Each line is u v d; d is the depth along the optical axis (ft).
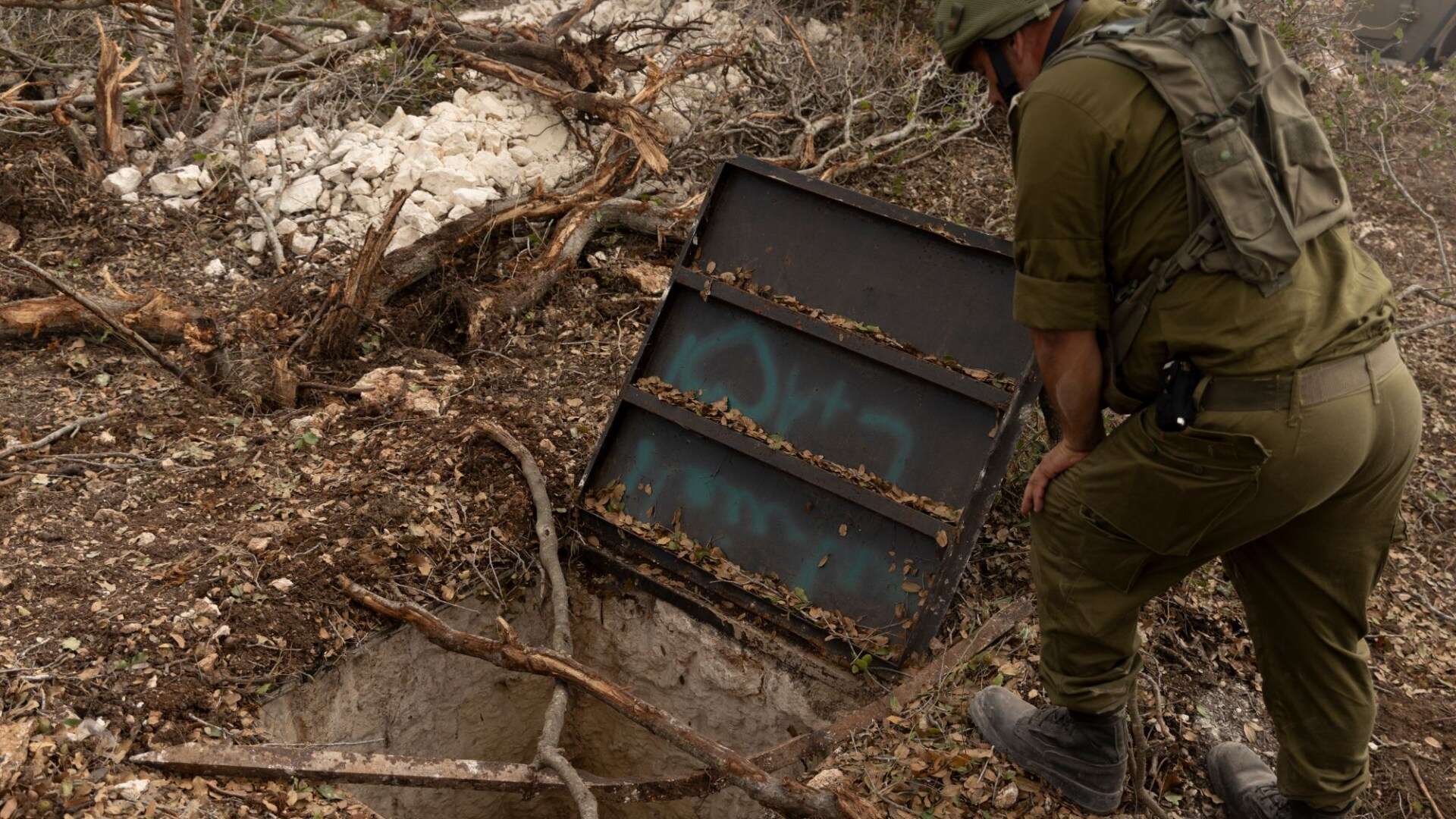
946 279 11.70
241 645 10.64
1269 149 6.85
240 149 18.33
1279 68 6.95
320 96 20.75
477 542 12.62
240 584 11.13
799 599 11.99
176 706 9.89
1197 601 12.23
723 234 12.77
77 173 17.71
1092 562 8.15
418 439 13.55
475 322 16.02
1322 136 7.06
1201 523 7.52
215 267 16.93
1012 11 7.32
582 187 18.95
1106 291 7.35
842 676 11.76
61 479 12.28
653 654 13.26
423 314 16.60
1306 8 26.27
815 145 22.74
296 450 13.24
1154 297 7.22
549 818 15.26
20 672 9.64
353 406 14.23
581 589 13.32
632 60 21.58
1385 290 7.55
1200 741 10.57
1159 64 6.77
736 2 25.57
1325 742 8.52
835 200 12.18
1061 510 8.18
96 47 21.39
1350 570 7.99
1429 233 22.20
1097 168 6.88
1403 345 18.33
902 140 23.08
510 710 13.65
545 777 10.18
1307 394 7.03
